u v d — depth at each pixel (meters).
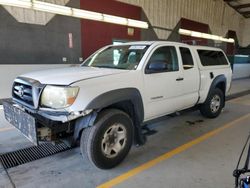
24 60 7.57
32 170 2.73
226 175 2.60
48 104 2.41
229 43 19.00
